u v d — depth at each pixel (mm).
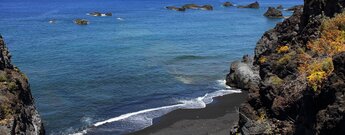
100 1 175625
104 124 30234
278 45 25219
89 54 56781
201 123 29531
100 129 29266
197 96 37406
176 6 145875
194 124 29422
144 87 40562
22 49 60000
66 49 60750
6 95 19328
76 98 36656
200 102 35281
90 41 69125
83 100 36094
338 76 12328
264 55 26750
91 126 29875
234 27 90562
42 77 43469
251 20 105438
